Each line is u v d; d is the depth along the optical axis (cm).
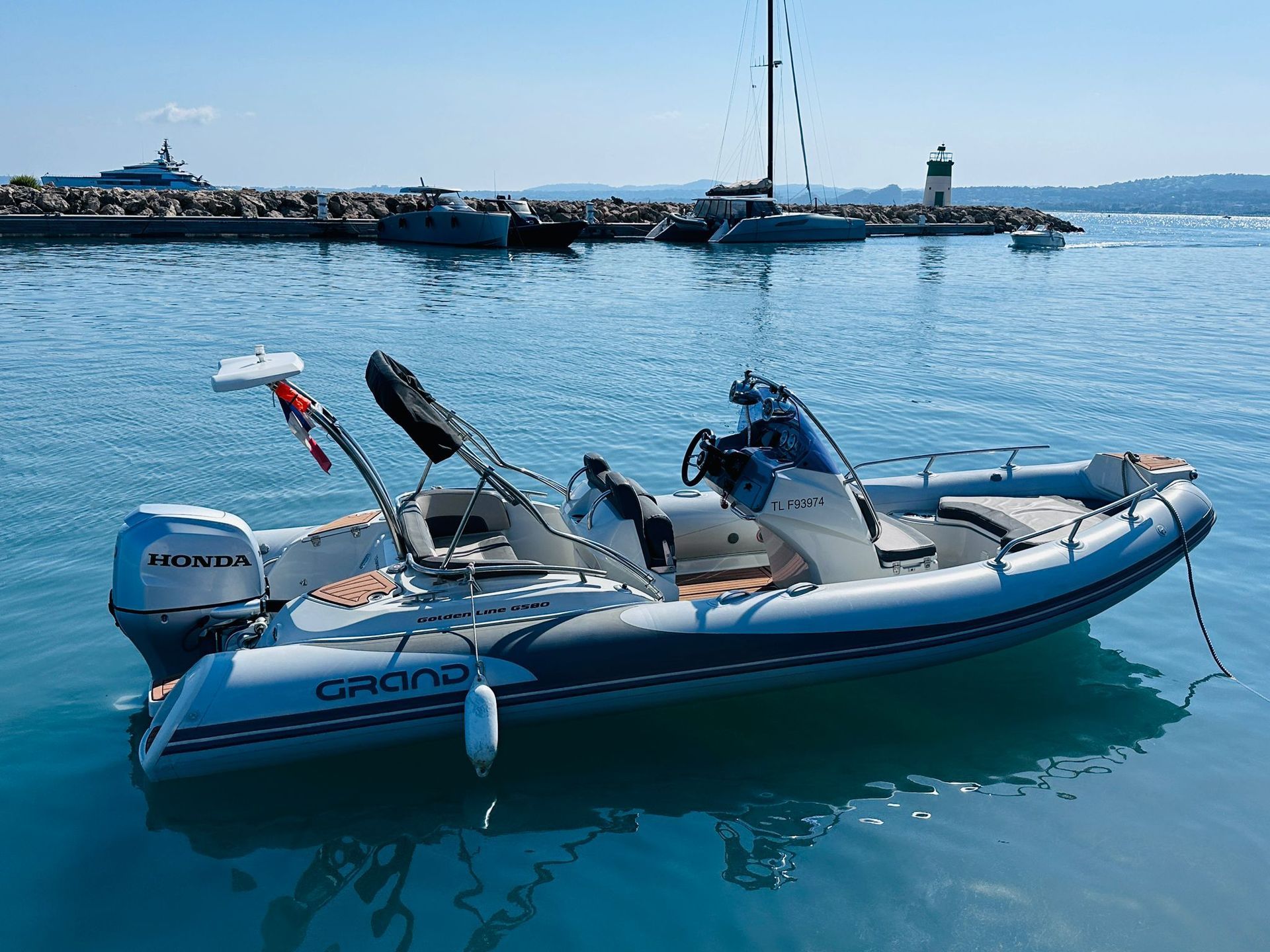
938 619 452
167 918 315
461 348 1341
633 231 4328
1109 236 6681
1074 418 977
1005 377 1191
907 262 3325
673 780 400
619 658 410
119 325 1477
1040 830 369
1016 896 332
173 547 399
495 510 495
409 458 795
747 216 4122
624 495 480
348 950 302
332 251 3172
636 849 355
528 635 405
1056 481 617
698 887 335
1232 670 496
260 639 407
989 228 5569
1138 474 577
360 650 388
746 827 370
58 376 1093
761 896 331
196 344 1323
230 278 2242
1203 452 855
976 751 425
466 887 333
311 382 1073
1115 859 352
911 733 439
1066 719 451
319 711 374
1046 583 477
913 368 1245
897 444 866
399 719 384
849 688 480
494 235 3478
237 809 373
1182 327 1692
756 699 469
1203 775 407
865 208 5894
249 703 368
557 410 967
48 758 394
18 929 307
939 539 576
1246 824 373
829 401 1033
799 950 306
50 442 818
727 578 542
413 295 2005
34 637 484
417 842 358
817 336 1527
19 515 644
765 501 477
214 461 773
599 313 1775
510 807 380
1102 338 1543
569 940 308
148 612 397
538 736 432
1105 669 499
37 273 2203
